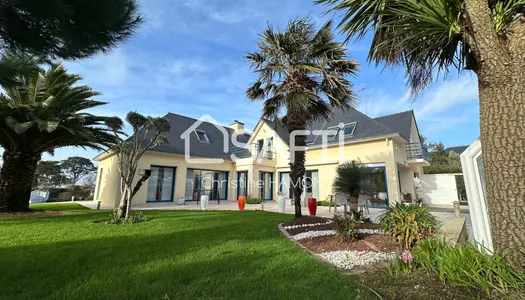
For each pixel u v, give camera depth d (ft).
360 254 11.73
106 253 11.53
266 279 8.57
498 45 7.26
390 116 53.72
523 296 5.74
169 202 45.06
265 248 12.77
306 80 23.44
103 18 11.71
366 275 8.64
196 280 8.48
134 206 39.93
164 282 8.26
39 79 28.25
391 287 7.20
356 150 41.73
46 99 28.63
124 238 14.85
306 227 18.80
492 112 7.30
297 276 8.86
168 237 15.19
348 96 23.79
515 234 6.61
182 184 46.91
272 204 48.06
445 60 10.68
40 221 21.13
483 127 7.61
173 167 46.57
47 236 15.21
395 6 9.27
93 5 11.05
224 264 10.14
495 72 7.22
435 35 9.05
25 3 9.53
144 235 15.79
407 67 11.35
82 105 32.01
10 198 28.73
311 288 7.79
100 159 53.06
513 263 6.52
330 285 8.00
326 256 11.71
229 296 7.29
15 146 29.63
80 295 7.27
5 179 28.99
